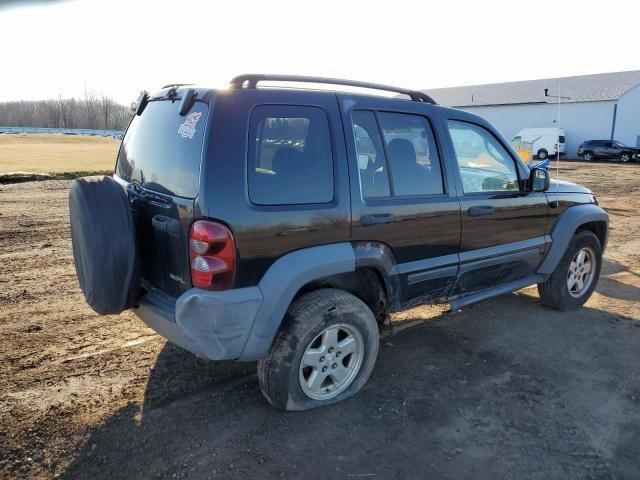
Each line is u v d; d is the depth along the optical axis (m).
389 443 2.91
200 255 2.65
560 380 3.67
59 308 4.87
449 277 3.82
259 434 2.96
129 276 2.94
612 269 6.63
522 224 4.32
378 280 3.43
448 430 3.05
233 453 2.79
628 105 37.06
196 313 2.68
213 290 2.68
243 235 2.70
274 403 3.09
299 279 2.89
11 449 2.78
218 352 2.76
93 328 4.41
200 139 2.70
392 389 3.49
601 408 3.32
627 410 3.30
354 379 3.37
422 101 3.77
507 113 43.12
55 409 3.16
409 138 3.56
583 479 2.67
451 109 3.88
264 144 2.83
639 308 5.17
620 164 30.75
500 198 4.10
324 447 2.86
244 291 2.75
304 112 3.00
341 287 3.39
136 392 3.39
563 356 4.05
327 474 2.65
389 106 3.46
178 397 3.34
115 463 2.70
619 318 4.88
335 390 3.29
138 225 3.22
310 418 3.13
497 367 3.85
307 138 3.00
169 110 3.10
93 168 19.50
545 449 2.90
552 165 29.48
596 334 4.49
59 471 2.63
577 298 5.05
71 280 5.76
